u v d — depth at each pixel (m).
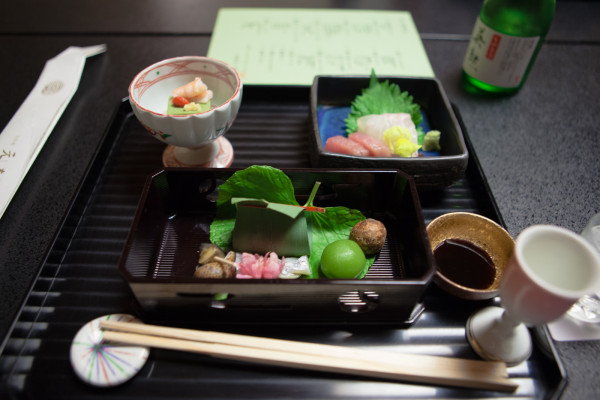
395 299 0.26
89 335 0.26
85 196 0.34
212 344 0.26
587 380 0.26
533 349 0.27
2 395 0.25
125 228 0.33
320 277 0.29
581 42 0.51
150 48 0.48
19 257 0.31
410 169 0.32
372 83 0.39
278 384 0.26
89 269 0.30
